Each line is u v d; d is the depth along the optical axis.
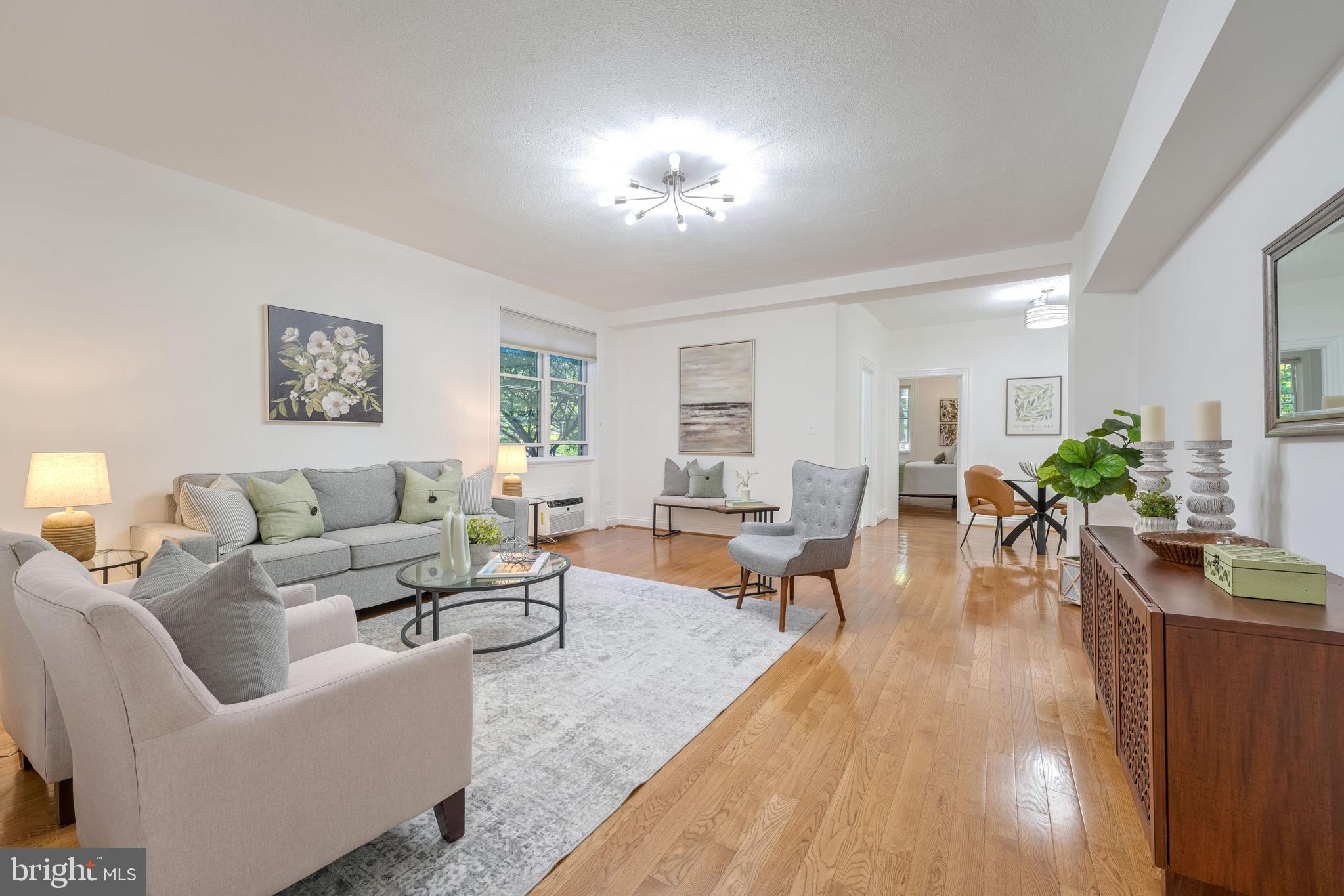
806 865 1.38
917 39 2.04
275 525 3.05
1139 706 1.39
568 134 2.68
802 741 1.95
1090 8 1.88
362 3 1.87
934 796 1.65
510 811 1.56
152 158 2.95
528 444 5.68
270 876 1.10
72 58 2.14
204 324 3.23
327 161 2.96
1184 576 1.54
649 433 6.57
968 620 3.23
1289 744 1.13
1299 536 1.68
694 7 1.89
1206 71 1.54
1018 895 1.29
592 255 4.46
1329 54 1.45
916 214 3.58
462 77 2.27
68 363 2.77
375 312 4.09
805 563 3.05
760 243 4.14
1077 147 2.75
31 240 2.65
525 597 3.26
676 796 1.65
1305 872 1.12
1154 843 1.23
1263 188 1.89
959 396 7.08
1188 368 2.66
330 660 1.55
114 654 0.94
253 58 2.15
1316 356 1.55
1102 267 3.21
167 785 0.98
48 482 2.40
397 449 4.27
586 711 2.13
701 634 2.96
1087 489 2.85
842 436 5.64
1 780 1.70
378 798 1.26
